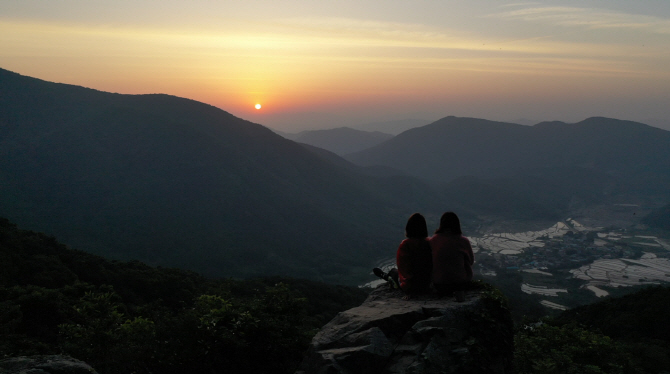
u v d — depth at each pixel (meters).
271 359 7.23
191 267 113.81
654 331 27.62
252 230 150.00
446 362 4.89
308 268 127.12
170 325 7.16
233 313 7.63
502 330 5.56
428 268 6.45
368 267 134.25
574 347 12.72
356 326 5.38
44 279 28.05
